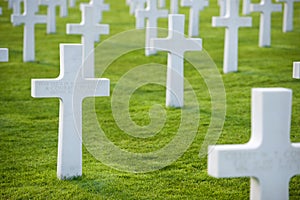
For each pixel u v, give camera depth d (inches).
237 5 665.6
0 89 609.3
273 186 252.7
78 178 364.2
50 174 374.9
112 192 346.3
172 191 349.7
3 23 1039.6
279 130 249.3
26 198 338.6
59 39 894.4
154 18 773.9
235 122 497.4
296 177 367.9
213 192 348.5
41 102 564.4
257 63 718.5
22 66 712.4
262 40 811.4
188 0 864.9
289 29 920.3
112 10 1176.8
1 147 433.7
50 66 716.7
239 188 354.6
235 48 673.6
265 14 804.0
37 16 730.2
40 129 481.4
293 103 556.4
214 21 663.1
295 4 1148.5
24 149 430.3
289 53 771.4
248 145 249.6
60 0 936.3
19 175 375.6
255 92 250.5
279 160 251.4
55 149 431.5
